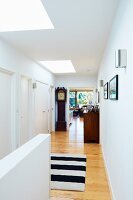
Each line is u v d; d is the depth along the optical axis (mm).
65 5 2115
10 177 1098
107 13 2318
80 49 3980
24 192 1344
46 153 2029
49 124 7113
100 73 5434
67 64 5961
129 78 1542
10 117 3773
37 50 4047
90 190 2822
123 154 1794
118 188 2096
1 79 3410
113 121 2520
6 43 3432
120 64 1703
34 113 5129
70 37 3189
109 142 3006
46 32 2938
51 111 7676
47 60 5074
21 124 4328
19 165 1242
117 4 2102
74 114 14398
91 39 3309
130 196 1503
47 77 6742
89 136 5852
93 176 3307
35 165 1624
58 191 2799
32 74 4980
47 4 2088
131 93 1471
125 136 1699
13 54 3744
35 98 5262
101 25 2684
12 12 2434
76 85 8109
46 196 2053
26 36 3117
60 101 8000
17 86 3941
